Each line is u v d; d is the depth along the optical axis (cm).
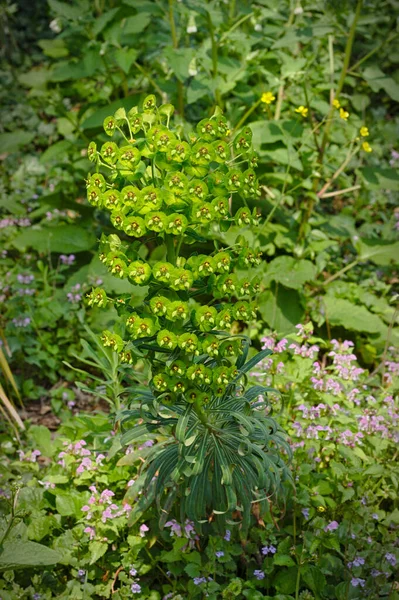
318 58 644
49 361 432
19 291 461
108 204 248
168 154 245
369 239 488
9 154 649
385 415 338
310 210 470
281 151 461
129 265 249
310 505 301
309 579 288
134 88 577
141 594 292
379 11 629
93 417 346
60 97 593
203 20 477
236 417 265
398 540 302
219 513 270
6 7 847
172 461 283
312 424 325
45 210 539
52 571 292
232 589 276
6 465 345
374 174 484
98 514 294
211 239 460
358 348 452
